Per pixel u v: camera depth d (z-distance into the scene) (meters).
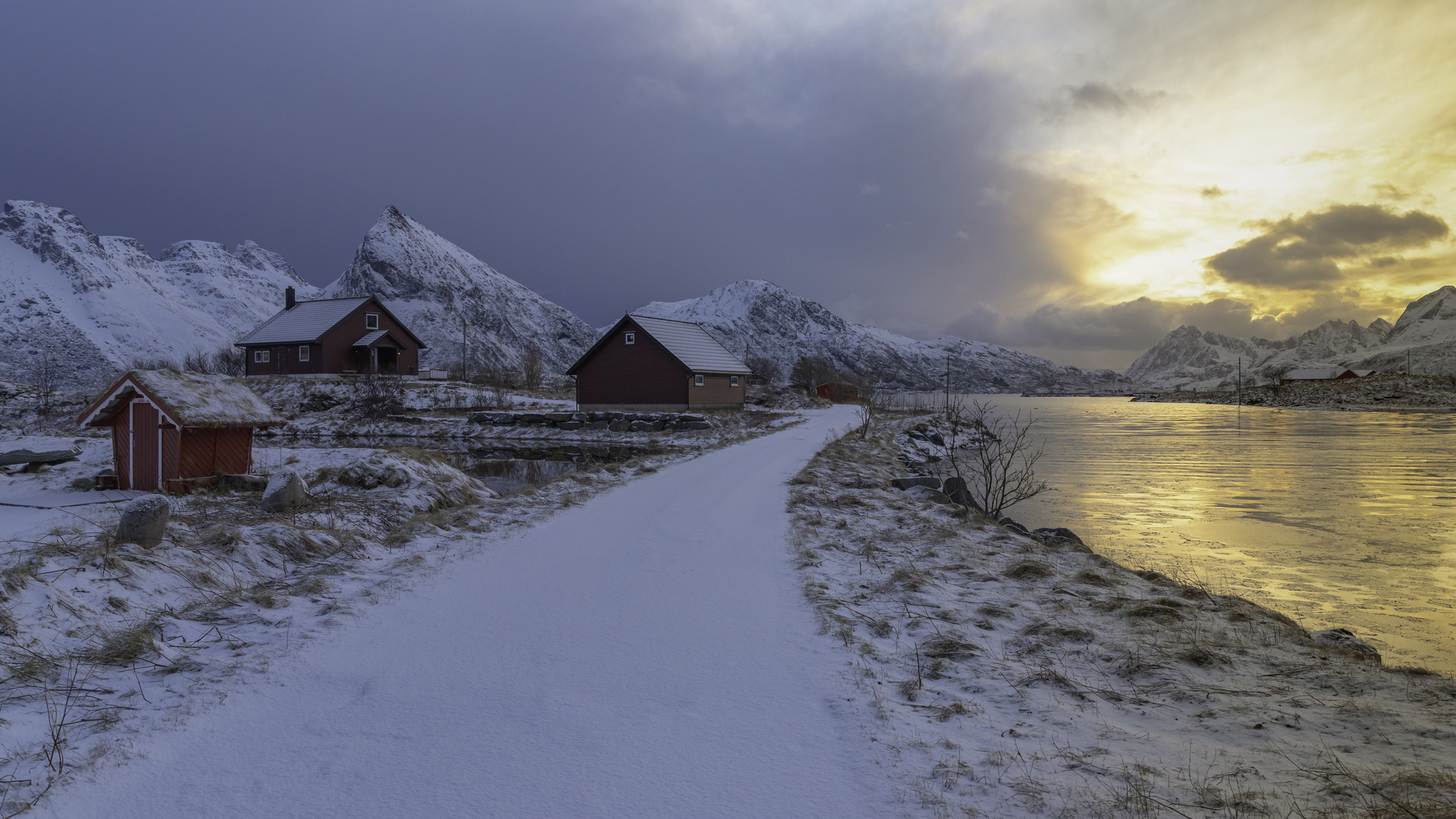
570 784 3.66
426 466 15.31
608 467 19.00
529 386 64.38
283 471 11.61
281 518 10.34
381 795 3.55
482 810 3.42
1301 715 4.59
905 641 6.09
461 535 10.23
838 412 54.44
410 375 60.50
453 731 4.26
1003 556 9.55
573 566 8.46
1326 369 146.62
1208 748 4.12
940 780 3.70
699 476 17.27
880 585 7.84
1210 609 7.37
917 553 9.63
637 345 42.84
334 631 6.06
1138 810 3.38
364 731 4.25
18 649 5.25
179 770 3.78
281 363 55.41
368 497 12.85
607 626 6.27
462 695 4.79
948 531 10.96
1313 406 99.94
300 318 57.81
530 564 8.52
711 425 36.22
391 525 11.24
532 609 6.74
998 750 4.05
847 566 8.74
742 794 3.57
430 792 3.58
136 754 3.93
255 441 33.94
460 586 7.54
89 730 4.20
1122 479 24.17
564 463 24.81
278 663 5.32
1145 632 6.39
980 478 24.44
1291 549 13.59
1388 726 4.39
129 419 15.13
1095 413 85.69
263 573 8.12
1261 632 6.53
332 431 37.75
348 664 5.34
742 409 49.28
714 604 6.98
